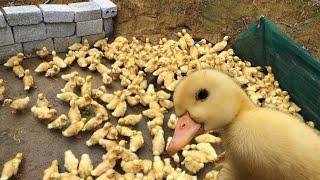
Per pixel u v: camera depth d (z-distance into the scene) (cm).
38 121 211
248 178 110
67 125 207
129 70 239
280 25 255
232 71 239
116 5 266
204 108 106
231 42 264
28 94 227
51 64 241
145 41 267
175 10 270
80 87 232
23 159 192
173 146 107
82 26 258
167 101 221
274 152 98
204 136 204
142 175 180
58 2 270
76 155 196
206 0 271
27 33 245
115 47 257
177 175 181
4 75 238
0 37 238
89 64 247
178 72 240
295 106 225
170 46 258
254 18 262
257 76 244
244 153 102
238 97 106
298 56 217
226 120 106
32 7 245
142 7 268
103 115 212
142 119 219
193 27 271
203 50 259
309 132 104
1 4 262
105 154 194
